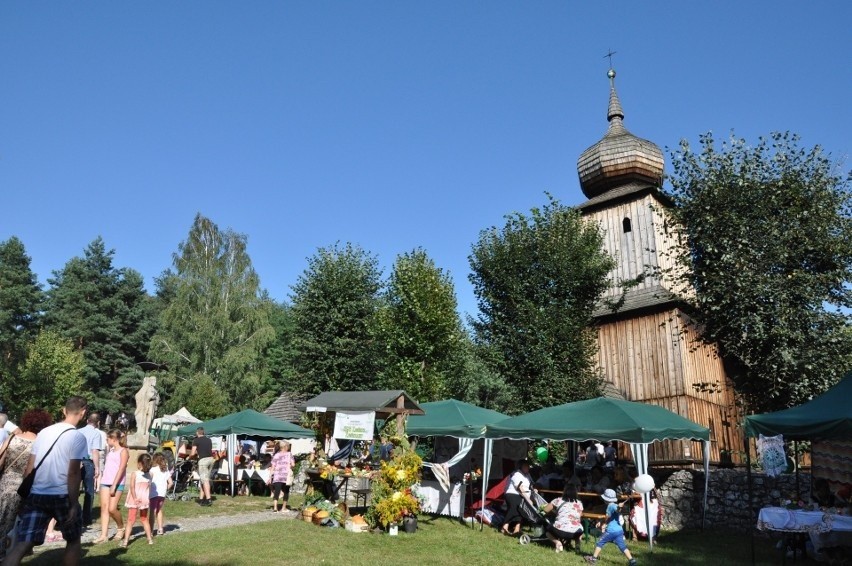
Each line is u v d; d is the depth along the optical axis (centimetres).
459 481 1522
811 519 1020
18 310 5197
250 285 4481
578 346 2448
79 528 655
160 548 986
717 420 2855
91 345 5378
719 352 1933
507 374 2514
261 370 4381
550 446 2530
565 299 2538
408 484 1293
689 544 1295
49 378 4250
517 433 1441
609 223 3241
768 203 1781
